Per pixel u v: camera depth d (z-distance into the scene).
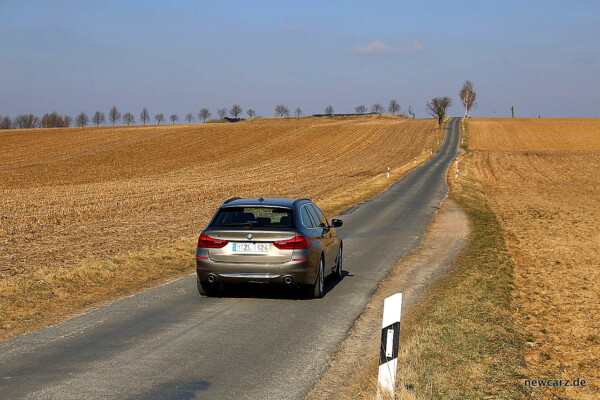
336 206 28.38
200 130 110.00
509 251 15.80
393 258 14.26
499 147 94.25
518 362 6.47
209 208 27.30
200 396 5.17
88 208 27.52
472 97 165.75
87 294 9.73
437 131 118.25
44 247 15.64
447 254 14.88
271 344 6.88
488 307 9.02
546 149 90.38
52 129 117.25
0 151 79.56
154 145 88.31
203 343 6.88
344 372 5.91
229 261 9.04
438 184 42.59
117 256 13.29
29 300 9.10
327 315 8.41
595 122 140.00
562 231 21.19
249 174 56.41
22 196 34.72
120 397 5.11
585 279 12.38
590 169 63.38
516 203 33.47
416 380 5.57
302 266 9.01
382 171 58.59
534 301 10.15
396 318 4.77
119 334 7.27
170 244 15.44
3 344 6.80
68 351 6.52
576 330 8.39
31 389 5.28
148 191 37.78
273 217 9.37
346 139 102.88
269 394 5.26
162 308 8.77
